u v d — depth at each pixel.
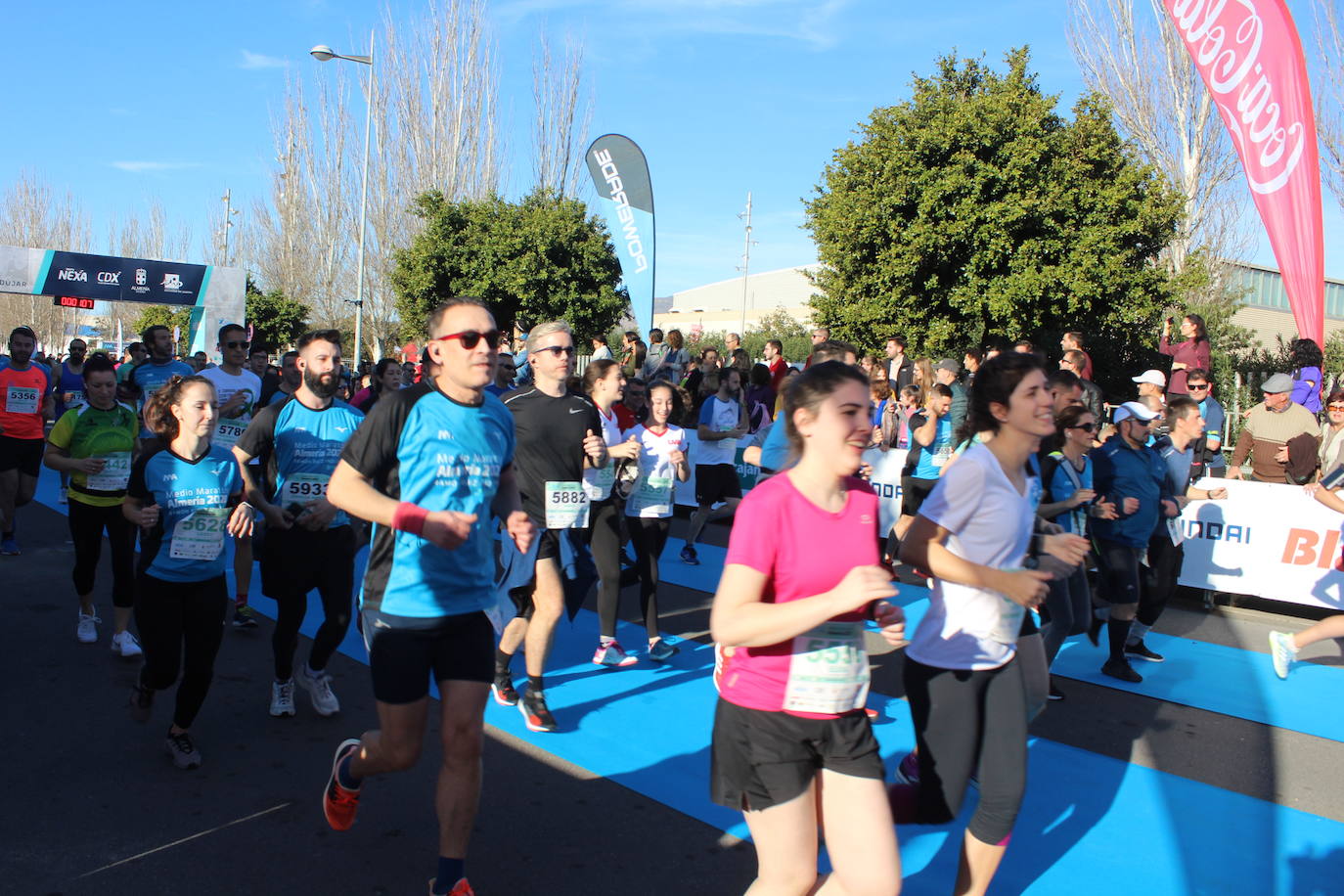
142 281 25.52
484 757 4.55
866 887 2.42
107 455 5.93
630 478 6.01
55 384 15.75
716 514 9.66
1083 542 3.11
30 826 3.74
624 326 36.69
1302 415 8.74
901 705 5.49
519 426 4.91
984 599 2.93
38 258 24.30
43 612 6.88
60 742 4.57
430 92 34.31
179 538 4.24
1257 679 6.18
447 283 26.23
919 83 19.22
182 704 4.31
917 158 18.58
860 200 19.05
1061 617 5.01
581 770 4.43
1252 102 9.27
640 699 5.44
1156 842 3.92
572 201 26.38
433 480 3.19
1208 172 24.08
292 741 4.68
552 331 4.98
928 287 18.47
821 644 2.50
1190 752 4.91
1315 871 3.72
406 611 3.11
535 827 3.86
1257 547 7.97
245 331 7.86
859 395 2.51
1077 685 5.97
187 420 4.25
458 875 3.03
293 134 40.84
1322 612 8.12
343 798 3.41
